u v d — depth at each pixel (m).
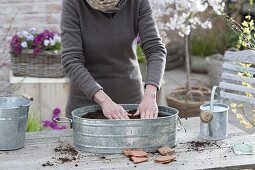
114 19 2.63
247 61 3.05
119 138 2.22
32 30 4.57
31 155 2.25
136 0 2.65
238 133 2.57
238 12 6.77
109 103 2.38
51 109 4.34
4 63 4.77
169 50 7.13
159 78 2.53
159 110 2.48
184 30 4.11
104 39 2.63
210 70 5.97
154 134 2.24
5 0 4.88
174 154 2.26
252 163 2.15
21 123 2.32
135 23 2.68
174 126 2.32
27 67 4.41
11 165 2.13
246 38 2.94
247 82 2.98
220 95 2.82
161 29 4.92
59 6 4.95
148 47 2.65
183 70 7.17
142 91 2.88
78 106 2.78
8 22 4.91
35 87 4.31
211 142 2.43
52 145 2.38
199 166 2.12
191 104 4.54
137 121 2.21
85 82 2.45
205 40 6.91
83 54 2.67
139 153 2.18
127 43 2.68
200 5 4.03
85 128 2.25
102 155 2.23
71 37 2.56
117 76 2.74
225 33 6.61
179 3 4.09
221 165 2.12
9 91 4.34
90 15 2.60
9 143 2.30
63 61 2.54
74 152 2.28
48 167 2.11
